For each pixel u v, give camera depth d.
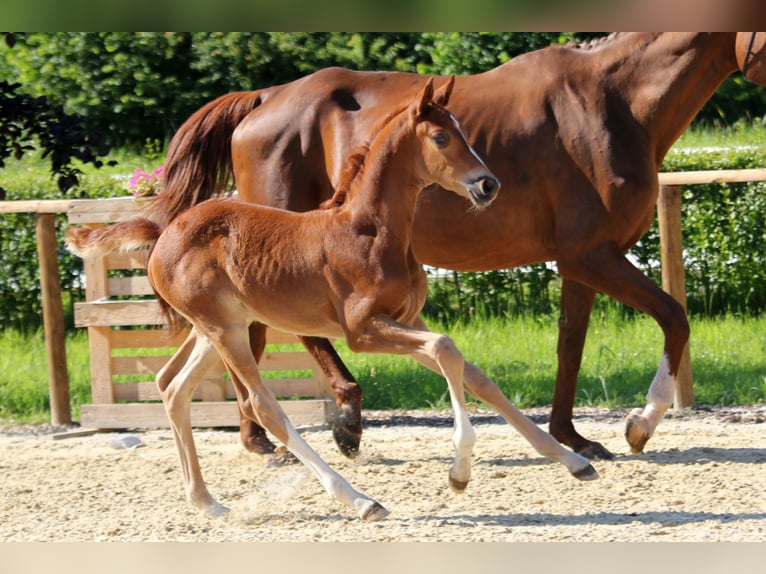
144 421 12.62
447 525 7.99
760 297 16.77
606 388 13.55
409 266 8.22
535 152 9.97
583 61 10.23
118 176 19.70
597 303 17.12
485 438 11.40
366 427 12.45
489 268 10.55
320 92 10.78
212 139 11.15
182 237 8.45
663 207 12.69
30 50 26.41
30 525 8.45
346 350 15.82
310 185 10.76
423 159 8.03
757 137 20.19
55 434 12.59
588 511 8.33
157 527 8.23
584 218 9.80
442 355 7.66
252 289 8.24
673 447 10.53
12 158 22.08
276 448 10.83
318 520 8.32
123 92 25.91
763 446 10.48
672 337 9.60
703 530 7.64
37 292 17.52
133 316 12.57
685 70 9.84
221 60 26.12
